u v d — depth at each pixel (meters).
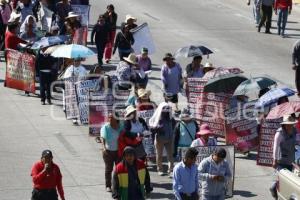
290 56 64.19
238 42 68.69
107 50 58.91
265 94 39.31
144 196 30.16
